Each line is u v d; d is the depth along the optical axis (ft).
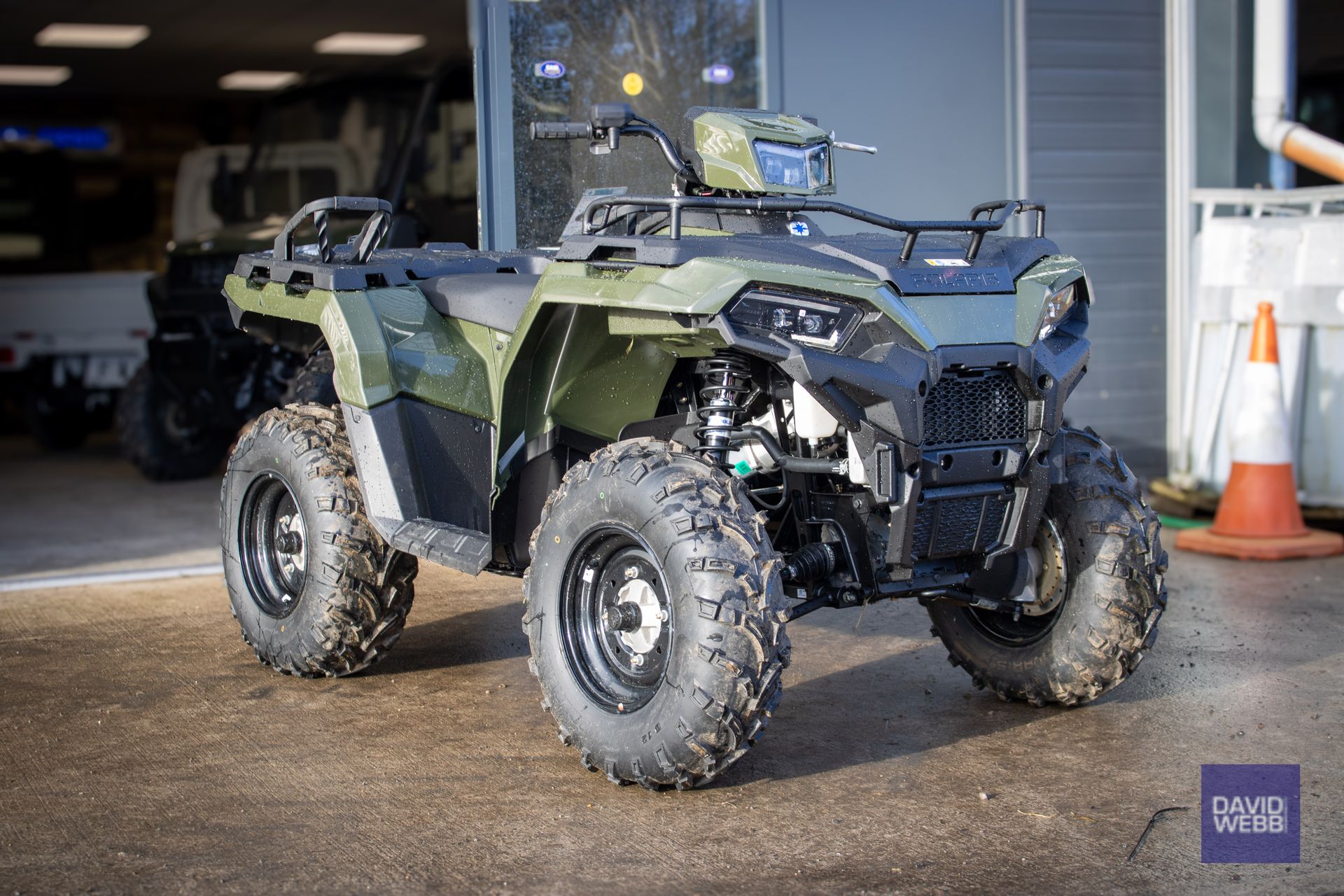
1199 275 22.06
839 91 21.98
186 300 28.78
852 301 10.46
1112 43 23.38
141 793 10.89
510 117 19.30
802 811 10.31
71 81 51.65
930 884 8.97
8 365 36.06
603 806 10.49
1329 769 11.04
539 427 12.49
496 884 9.09
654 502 10.36
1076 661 12.26
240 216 31.45
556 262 11.57
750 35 21.24
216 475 32.35
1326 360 20.53
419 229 26.84
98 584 19.17
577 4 19.66
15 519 25.67
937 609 13.41
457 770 11.34
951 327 10.71
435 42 44.42
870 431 10.37
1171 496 22.84
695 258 10.42
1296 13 38.60
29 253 48.16
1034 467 11.31
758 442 11.51
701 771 10.28
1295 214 22.71
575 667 11.14
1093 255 23.67
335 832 10.03
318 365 15.67
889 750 11.72
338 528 13.39
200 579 19.47
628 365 11.95
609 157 19.63
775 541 12.17
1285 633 15.33
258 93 55.57
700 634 10.02
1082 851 9.48
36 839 9.99
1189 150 23.29
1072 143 23.34
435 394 13.03
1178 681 13.60
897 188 22.49
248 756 11.76
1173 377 23.71
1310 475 20.83
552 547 11.21
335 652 13.60
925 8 22.29
